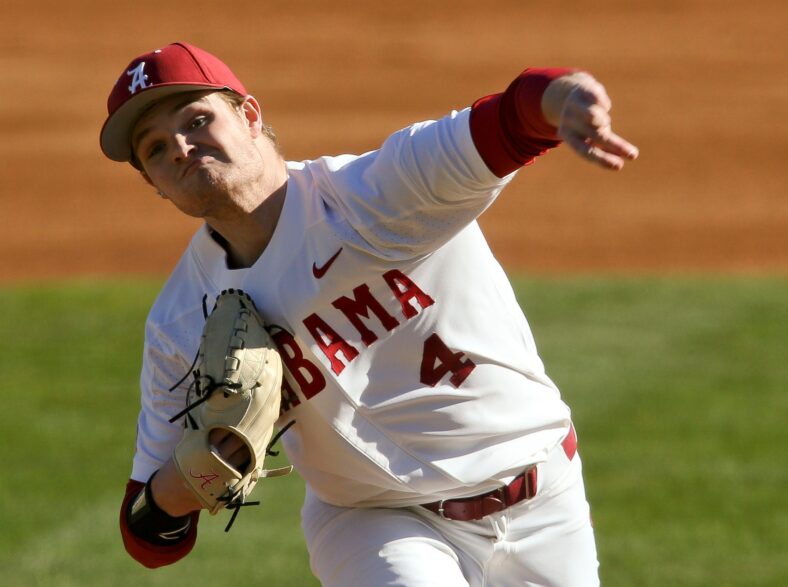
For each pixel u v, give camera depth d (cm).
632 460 2450
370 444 1151
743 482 2342
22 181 5369
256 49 7475
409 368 1142
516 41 7394
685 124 5803
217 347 1092
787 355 3002
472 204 1066
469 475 1166
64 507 2306
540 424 1206
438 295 1127
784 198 4916
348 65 7062
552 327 3278
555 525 1239
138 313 3497
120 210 5016
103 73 7081
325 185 1116
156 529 1179
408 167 1047
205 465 1111
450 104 6303
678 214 4788
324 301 1110
